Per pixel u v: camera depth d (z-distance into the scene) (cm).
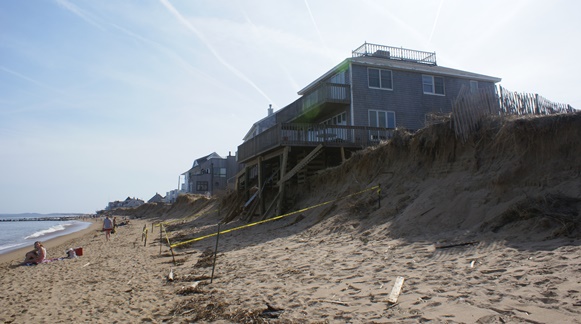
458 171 1216
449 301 541
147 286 950
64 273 1270
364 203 1409
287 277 842
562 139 979
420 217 1070
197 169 7619
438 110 2723
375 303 589
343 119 2597
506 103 1277
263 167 2541
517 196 944
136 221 5959
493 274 619
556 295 493
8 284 1148
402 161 1521
